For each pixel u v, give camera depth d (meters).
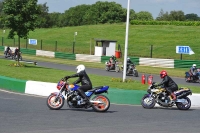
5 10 40.28
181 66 53.91
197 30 97.62
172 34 93.62
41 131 13.62
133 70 42.19
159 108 21.66
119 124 15.73
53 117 16.70
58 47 84.69
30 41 78.44
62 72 38.25
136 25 112.69
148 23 112.81
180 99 21.27
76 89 18.59
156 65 55.81
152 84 21.48
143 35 94.75
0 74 32.28
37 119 16.02
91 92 18.70
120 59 63.56
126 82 30.81
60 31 111.25
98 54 66.19
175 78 43.50
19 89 26.42
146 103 21.22
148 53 73.50
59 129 14.12
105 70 48.69
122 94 23.42
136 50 77.19
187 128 15.50
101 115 17.88
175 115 19.12
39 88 25.42
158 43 84.19
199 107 23.27
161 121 17.02
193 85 36.47
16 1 40.12
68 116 17.12
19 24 40.97
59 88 18.94
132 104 23.22
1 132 13.24
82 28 113.25
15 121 15.38
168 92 21.23
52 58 66.62
